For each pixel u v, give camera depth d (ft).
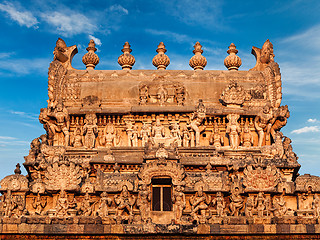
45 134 143.95
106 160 128.36
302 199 120.88
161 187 120.47
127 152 135.54
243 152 136.46
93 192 119.03
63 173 118.11
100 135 142.31
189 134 140.05
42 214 117.91
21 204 117.80
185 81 150.61
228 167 125.80
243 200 119.44
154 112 141.49
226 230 110.93
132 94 147.23
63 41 158.20
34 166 127.65
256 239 111.55
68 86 148.36
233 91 143.84
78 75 153.38
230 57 162.30
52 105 144.05
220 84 149.79
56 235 111.24
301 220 112.06
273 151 135.64
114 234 110.83
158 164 117.60
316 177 120.98
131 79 151.74
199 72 155.74
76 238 111.34
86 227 110.32
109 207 117.60
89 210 117.50
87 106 142.61
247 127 141.69
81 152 135.64
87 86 148.56
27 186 119.14
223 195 119.03
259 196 117.08
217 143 139.85
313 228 110.93
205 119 142.20
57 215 115.44
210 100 146.82
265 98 148.56
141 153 135.33
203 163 125.18
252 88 149.07
